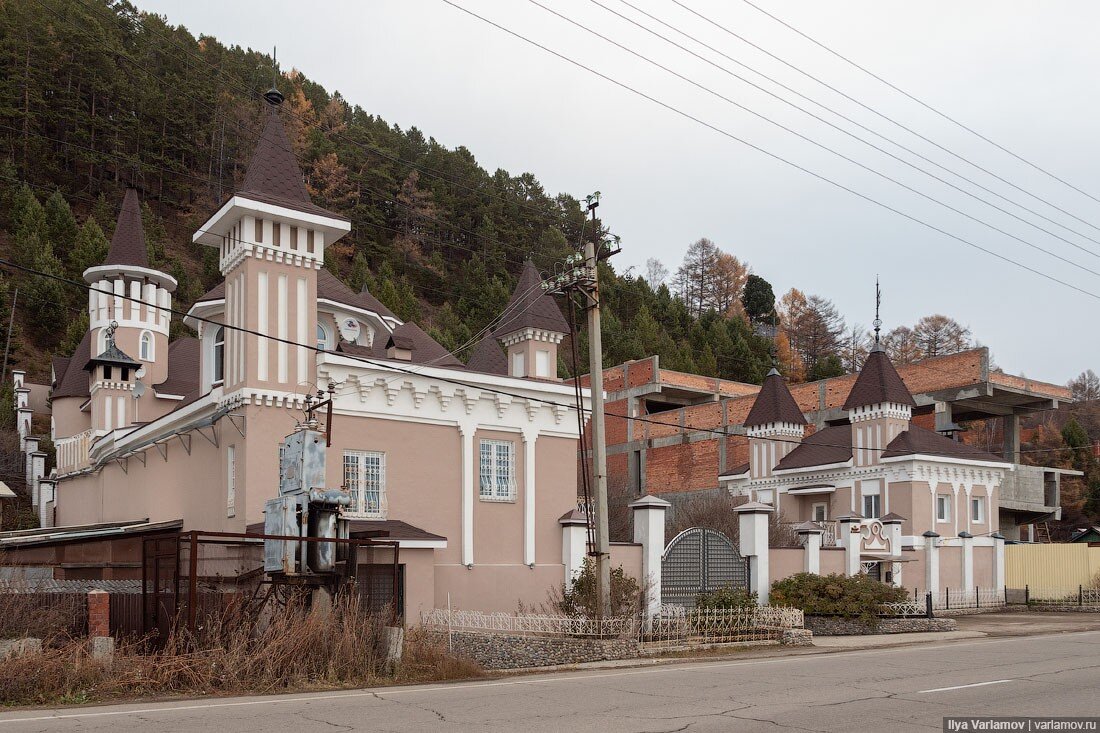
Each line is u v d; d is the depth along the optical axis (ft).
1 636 50.57
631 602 74.02
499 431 88.02
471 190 361.30
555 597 84.48
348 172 336.70
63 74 325.62
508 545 86.63
